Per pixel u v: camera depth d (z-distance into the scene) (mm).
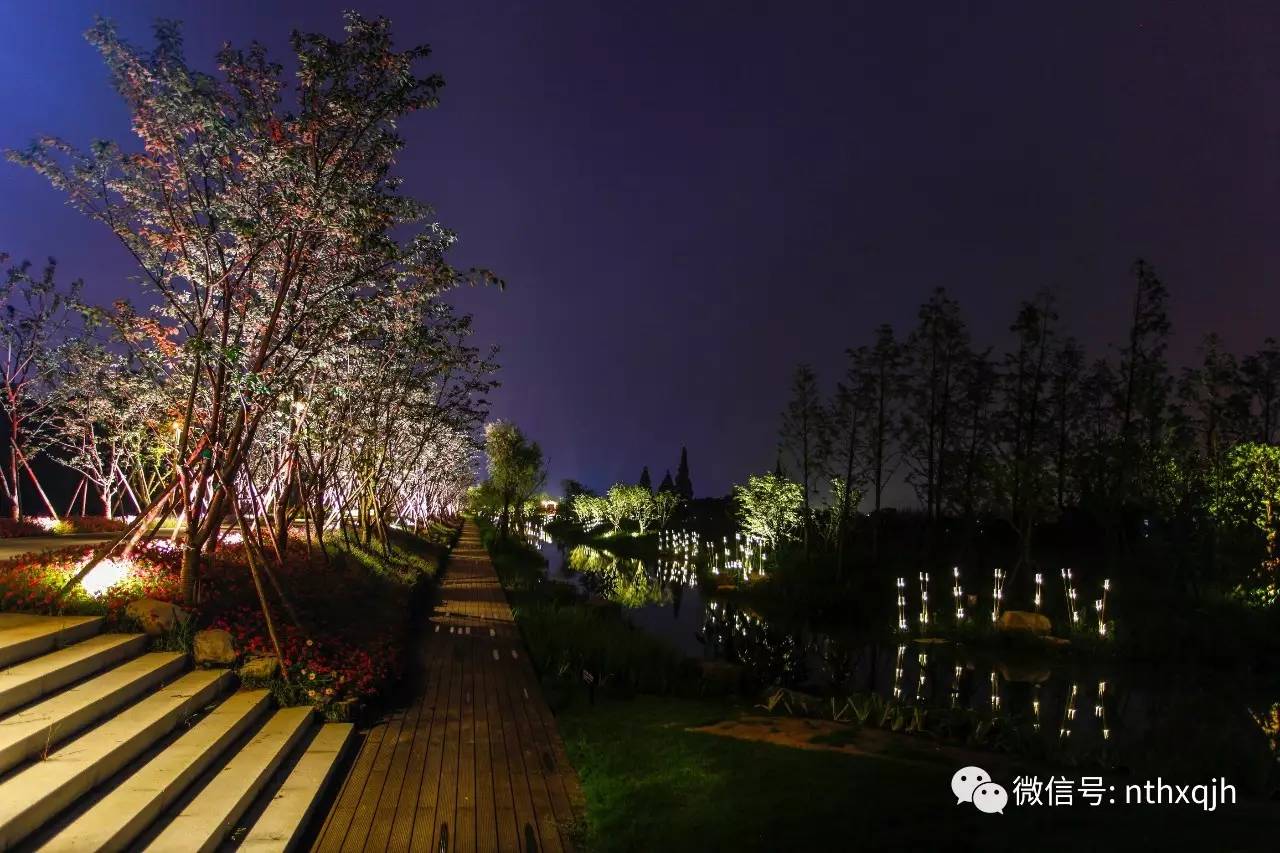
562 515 69875
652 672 11047
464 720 9094
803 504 30188
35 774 5090
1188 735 10695
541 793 6848
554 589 22469
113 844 4664
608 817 6105
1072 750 8398
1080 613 19938
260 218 9367
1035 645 17516
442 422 21281
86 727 6129
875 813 5586
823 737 7879
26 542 16297
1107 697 13500
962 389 29266
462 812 6410
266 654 8867
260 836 5559
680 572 33812
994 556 27594
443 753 7906
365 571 17266
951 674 15344
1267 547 20594
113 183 9219
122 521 22094
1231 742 10297
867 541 30531
